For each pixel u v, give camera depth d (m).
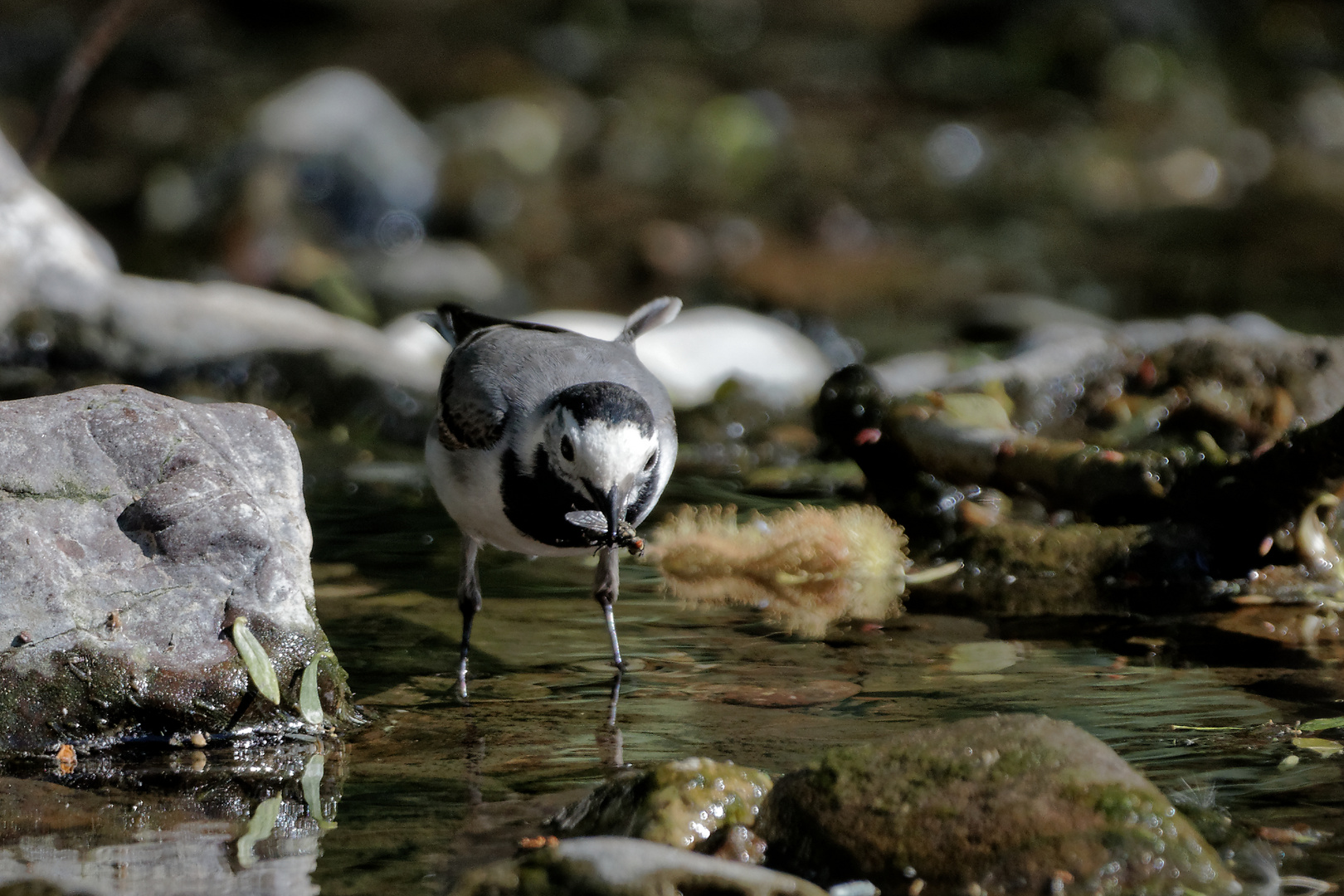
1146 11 52.69
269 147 38.41
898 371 24.16
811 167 43.75
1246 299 33.66
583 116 46.50
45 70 47.19
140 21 51.50
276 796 10.52
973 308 32.28
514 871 8.75
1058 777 9.27
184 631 11.66
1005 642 14.26
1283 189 42.50
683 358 26.73
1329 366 20.72
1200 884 8.69
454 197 39.31
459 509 14.82
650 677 13.35
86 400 12.45
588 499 13.98
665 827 9.41
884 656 13.84
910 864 8.91
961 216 40.44
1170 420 20.27
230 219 36.38
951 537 17.62
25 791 10.57
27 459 11.90
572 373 14.88
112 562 11.78
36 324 23.47
